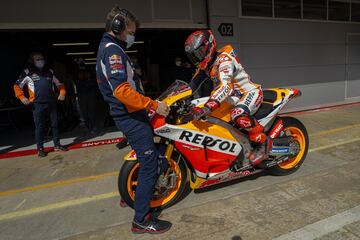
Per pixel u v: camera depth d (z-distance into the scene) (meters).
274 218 2.77
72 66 17.08
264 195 3.24
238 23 7.18
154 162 2.64
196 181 3.10
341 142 5.06
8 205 3.39
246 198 3.20
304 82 8.42
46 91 4.99
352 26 9.01
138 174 2.70
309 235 2.48
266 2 7.48
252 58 7.54
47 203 3.38
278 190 3.35
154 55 11.91
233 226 2.68
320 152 4.58
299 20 8.05
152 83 12.20
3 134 7.37
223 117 3.07
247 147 3.24
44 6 5.62
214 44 2.92
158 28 6.46
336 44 8.82
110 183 3.84
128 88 2.34
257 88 3.29
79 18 5.83
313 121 6.80
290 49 8.05
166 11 6.47
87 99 6.53
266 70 7.78
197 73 3.35
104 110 7.32
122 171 2.83
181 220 2.83
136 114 2.57
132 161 2.84
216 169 3.12
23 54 10.21
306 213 2.83
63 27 5.75
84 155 5.10
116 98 2.49
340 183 3.46
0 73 8.96
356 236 2.44
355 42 9.16
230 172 3.24
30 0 5.55
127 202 2.87
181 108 2.81
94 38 10.45
